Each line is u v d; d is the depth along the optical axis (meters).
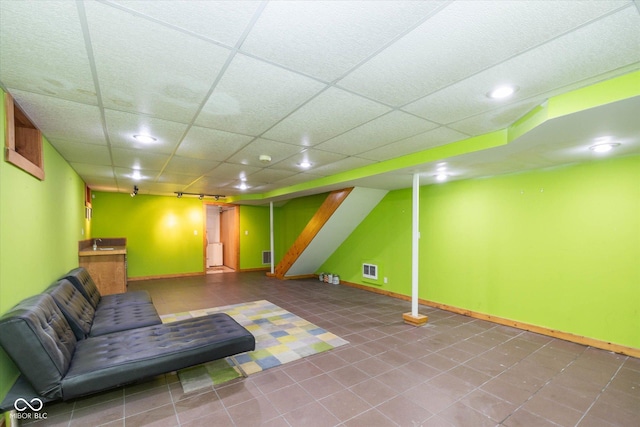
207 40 1.42
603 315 3.34
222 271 8.96
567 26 1.31
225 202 8.62
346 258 6.99
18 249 2.19
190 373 2.77
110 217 7.27
